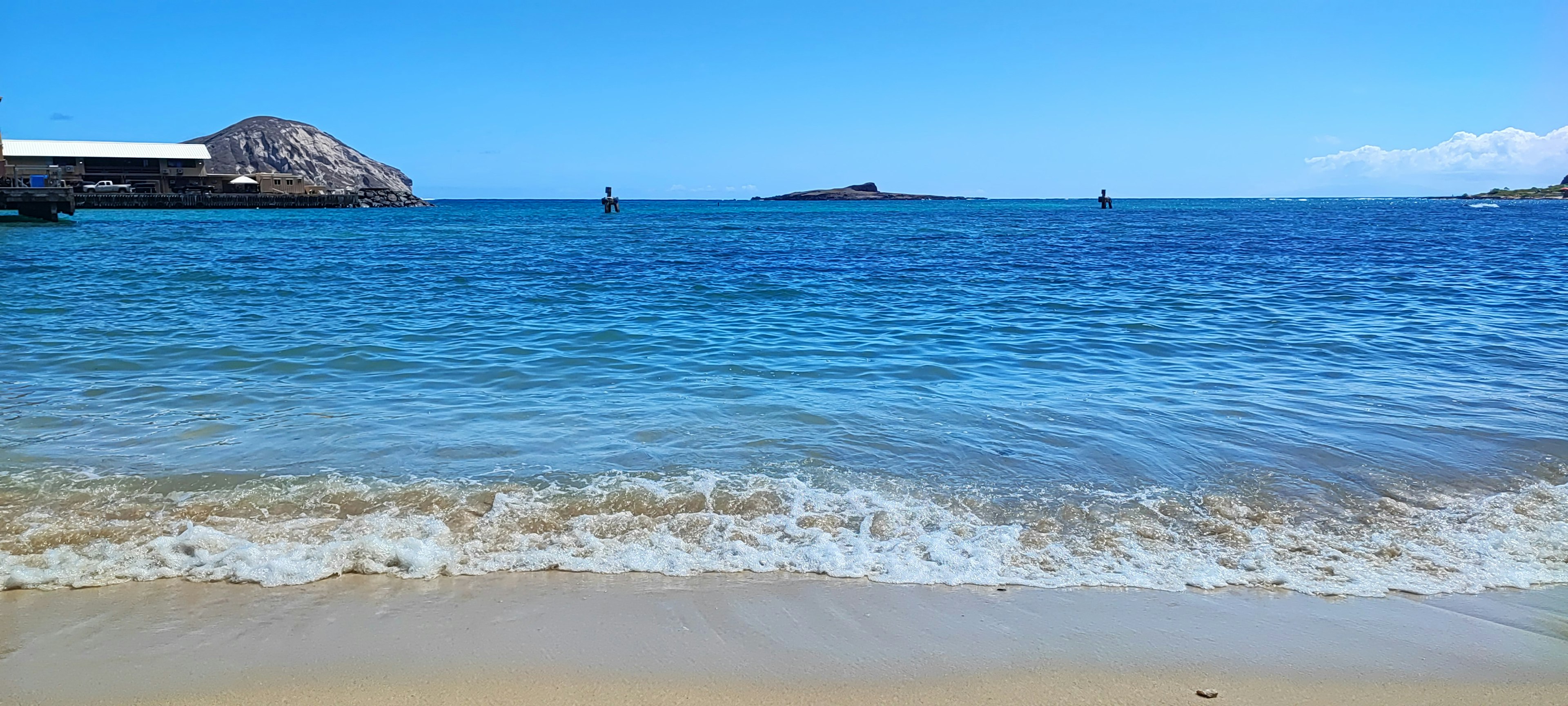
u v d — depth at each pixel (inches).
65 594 172.1
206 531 199.3
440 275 881.5
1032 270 946.7
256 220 2556.6
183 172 3909.9
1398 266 965.8
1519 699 137.4
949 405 325.4
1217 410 318.0
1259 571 187.3
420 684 140.3
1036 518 215.6
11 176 3011.8
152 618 162.1
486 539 200.8
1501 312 590.6
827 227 2236.7
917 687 141.0
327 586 177.6
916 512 218.8
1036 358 427.8
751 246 1418.6
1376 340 479.5
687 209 4985.2
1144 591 178.2
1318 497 229.1
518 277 863.7
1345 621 164.7
